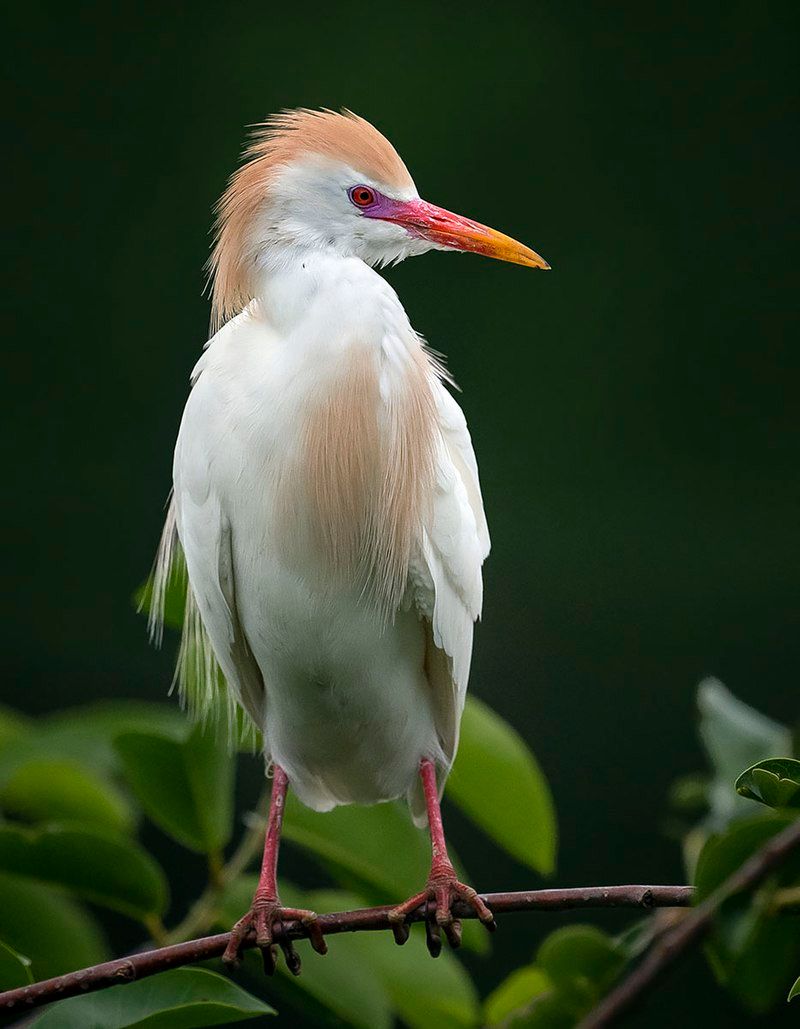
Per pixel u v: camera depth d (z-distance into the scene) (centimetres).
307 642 498
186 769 465
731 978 439
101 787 536
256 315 505
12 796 538
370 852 488
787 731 493
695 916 397
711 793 502
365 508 488
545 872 497
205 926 466
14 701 1120
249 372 489
